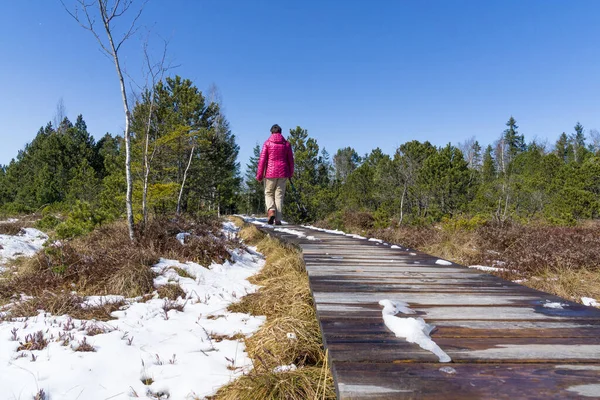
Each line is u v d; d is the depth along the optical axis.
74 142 23.64
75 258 4.44
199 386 2.08
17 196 19.47
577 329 1.85
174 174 12.78
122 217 9.77
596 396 1.22
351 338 1.74
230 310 3.47
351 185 23.80
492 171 34.62
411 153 20.33
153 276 4.21
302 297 3.41
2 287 3.92
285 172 8.20
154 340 2.66
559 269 4.93
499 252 6.48
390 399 1.21
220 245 5.84
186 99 13.57
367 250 4.79
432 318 2.04
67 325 2.71
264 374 1.99
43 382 1.95
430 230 9.21
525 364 1.47
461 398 1.21
